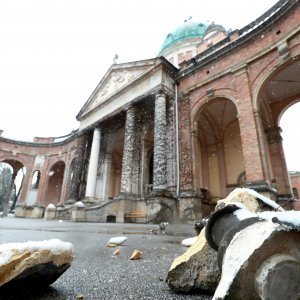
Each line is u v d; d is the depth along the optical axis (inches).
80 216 643.5
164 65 770.2
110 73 1003.3
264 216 39.4
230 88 626.2
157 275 91.5
